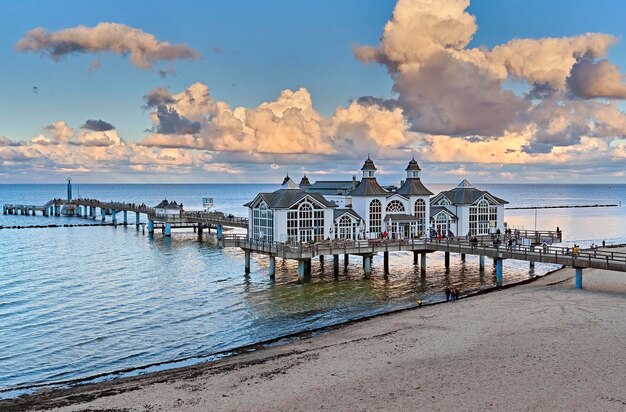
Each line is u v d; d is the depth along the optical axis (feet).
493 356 110.11
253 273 232.73
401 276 223.71
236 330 149.18
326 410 88.02
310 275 224.94
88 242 356.38
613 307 148.46
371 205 255.50
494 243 211.20
